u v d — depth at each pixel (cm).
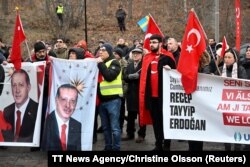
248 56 958
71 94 886
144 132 1055
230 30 3544
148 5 4238
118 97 898
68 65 886
